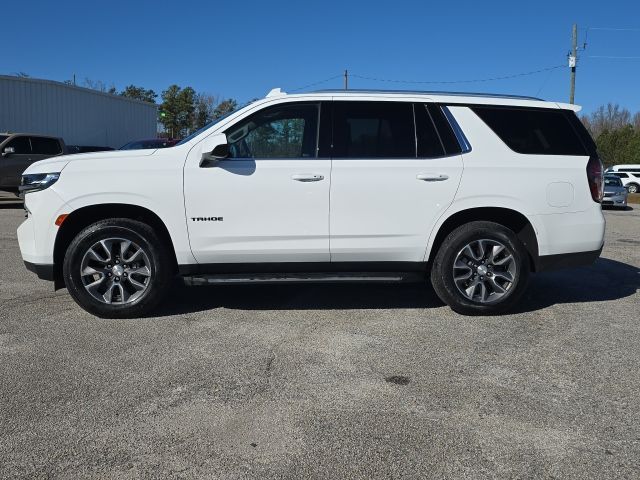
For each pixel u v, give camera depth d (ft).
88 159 16.17
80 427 10.36
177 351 14.07
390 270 17.02
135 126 89.45
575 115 17.67
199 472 9.03
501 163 16.81
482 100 17.30
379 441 9.97
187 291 19.90
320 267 16.69
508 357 13.96
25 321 16.30
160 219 16.14
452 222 17.24
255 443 9.88
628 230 45.21
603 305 18.83
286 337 15.19
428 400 11.58
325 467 9.18
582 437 10.20
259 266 16.48
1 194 66.80
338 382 12.38
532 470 9.18
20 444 9.77
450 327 16.21
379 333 15.61
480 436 10.19
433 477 8.95
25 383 12.17
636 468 9.25
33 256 16.07
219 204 15.99
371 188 16.28
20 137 51.19
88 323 16.16
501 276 17.10
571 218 17.16
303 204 16.15
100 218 16.62
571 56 122.11
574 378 12.75
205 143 16.24
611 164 202.49
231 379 12.47
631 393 12.01
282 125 16.51
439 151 16.71
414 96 17.04
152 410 11.03
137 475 8.93
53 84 71.82
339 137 16.49
